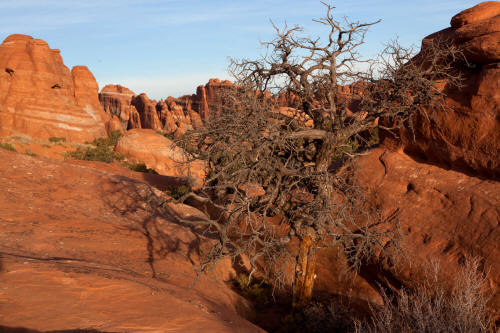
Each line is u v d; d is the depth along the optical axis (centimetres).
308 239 1039
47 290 658
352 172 1362
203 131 966
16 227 1130
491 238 960
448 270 990
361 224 1276
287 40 996
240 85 1016
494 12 1135
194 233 1608
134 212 1677
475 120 1106
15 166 1795
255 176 912
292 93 1093
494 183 1071
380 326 682
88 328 546
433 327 623
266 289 1292
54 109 5541
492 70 1073
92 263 946
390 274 1133
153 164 4325
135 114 10819
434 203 1162
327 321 984
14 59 5431
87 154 4453
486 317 884
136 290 756
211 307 824
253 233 952
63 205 1518
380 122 1430
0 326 495
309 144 1095
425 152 1290
